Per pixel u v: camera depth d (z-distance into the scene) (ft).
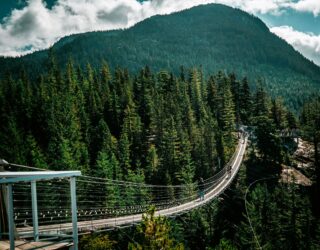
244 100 381.81
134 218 101.19
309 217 170.19
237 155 285.64
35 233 30.86
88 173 192.24
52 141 219.41
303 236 164.25
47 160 193.57
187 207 132.46
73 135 238.89
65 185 138.00
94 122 313.73
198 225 165.17
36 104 274.98
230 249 126.82
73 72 384.88
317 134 263.29
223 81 391.24
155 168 241.76
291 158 291.99
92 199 171.73
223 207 201.36
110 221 94.32
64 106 274.16
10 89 306.14
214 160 267.59
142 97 344.69
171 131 256.52
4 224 34.12
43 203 129.39
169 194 196.75
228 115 325.21
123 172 230.89
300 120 378.94
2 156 170.60
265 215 172.24
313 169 266.98
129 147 270.67
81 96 324.39
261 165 270.46
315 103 376.07
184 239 152.66
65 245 28.91
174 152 245.24
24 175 26.43
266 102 371.76
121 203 163.53
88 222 92.17
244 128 354.74
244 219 195.00
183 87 380.99
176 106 320.70
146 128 316.40
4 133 204.54
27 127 255.09
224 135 308.81
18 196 124.06
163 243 59.98
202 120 325.83
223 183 194.18
